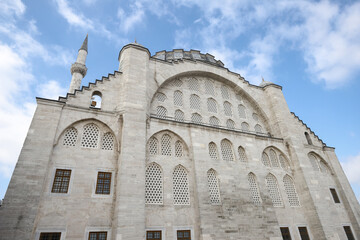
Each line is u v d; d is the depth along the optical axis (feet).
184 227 61.46
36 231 47.34
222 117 95.81
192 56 123.54
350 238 83.46
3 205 45.39
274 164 89.66
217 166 73.92
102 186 57.82
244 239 64.44
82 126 63.52
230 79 105.81
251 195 74.69
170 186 65.87
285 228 76.48
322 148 105.50
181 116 86.58
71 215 51.52
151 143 70.28
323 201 83.97
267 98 110.42
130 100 68.28
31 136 54.54
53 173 54.34
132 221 51.88
